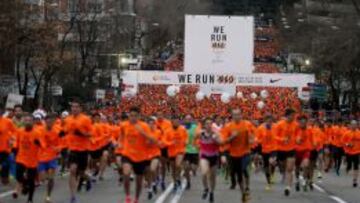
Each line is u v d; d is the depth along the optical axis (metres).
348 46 110.69
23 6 78.75
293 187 44.84
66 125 33.53
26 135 31.84
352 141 47.03
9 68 99.12
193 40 111.25
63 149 45.16
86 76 127.62
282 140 38.25
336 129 59.28
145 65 177.25
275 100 110.12
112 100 120.19
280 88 114.50
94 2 133.38
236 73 111.56
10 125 35.97
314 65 124.06
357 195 40.28
